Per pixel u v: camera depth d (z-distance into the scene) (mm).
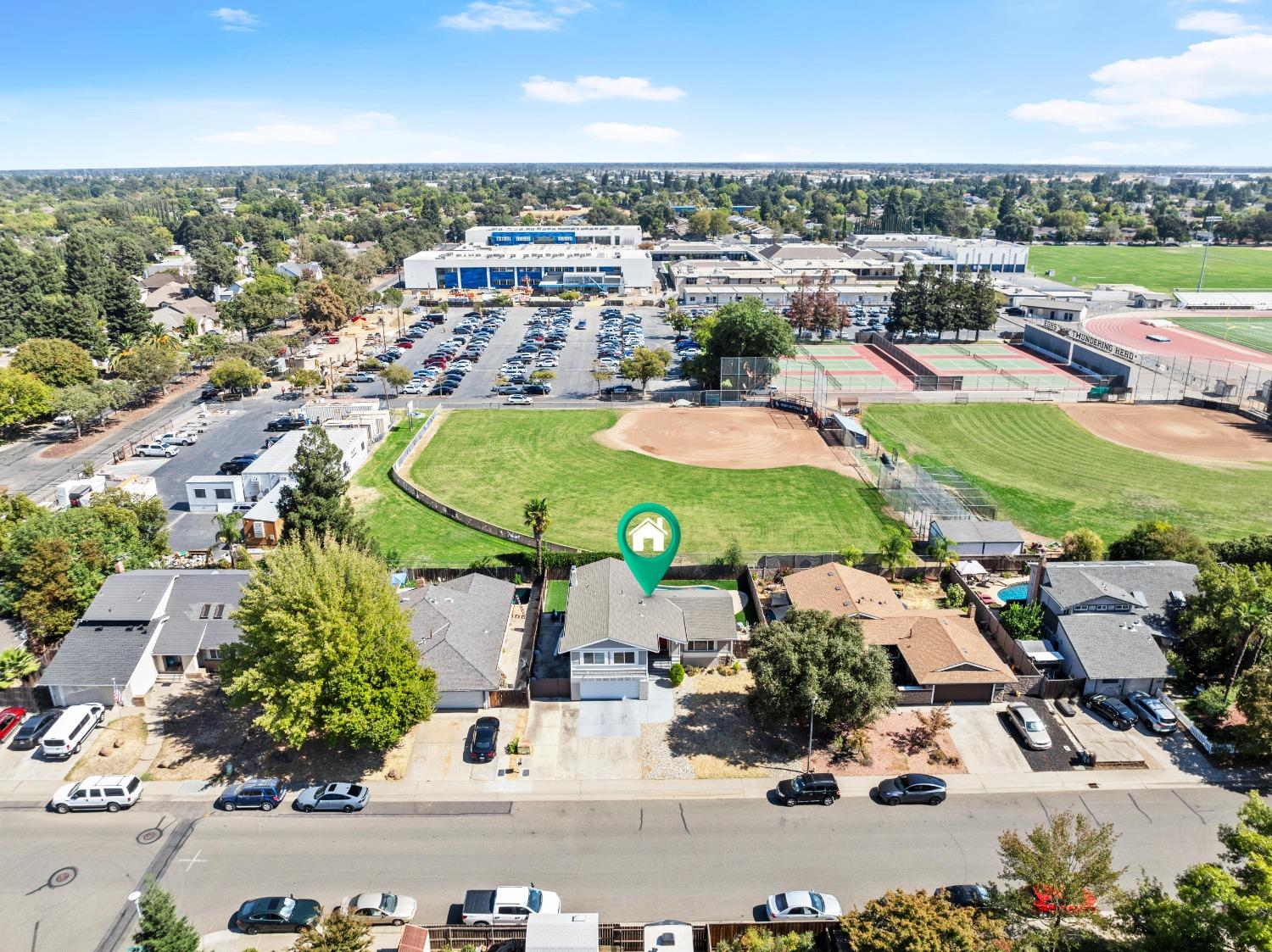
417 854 43188
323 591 48281
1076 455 100438
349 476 93438
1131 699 54062
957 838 44125
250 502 86812
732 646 58781
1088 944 35969
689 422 113188
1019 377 133500
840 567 66062
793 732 52406
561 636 61969
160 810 46281
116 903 40094
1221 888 32469
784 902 38812
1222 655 55312
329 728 46375
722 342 121500
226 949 37656
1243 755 49625
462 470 96125
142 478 90062
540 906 38688
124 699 54875
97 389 114000
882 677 49000
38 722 51844
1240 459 98625
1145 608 60031
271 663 47375
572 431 109250
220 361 132875
